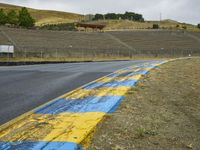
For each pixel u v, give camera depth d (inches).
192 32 3806.6
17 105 373.4
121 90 425.7
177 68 719.7
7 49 1961.1
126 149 236.5
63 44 2797.7
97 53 2645.2
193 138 287.1
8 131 269.4
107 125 280.2
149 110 346.0
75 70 766.5
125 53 2773.1
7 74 679.7
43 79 592.4
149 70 647.1
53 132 261.3
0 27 2910.9
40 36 2908.5
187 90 493.0
